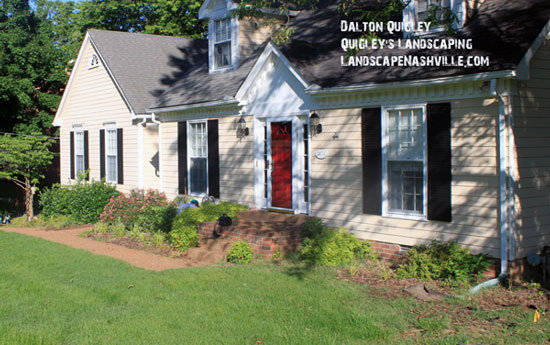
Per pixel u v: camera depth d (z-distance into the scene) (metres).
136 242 12.48
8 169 17.36
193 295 7.85
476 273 8.16
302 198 11.78
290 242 10.30
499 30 8.75
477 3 9.86
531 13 8.74
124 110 17.11
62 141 21.42
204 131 14.61
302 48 11.88
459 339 5.91
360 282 8.36
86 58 19.22
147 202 14.59
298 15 15.23
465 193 8.57
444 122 8.82
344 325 6.45
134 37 19.36
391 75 9.42
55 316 7.14
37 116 23.53
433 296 7.48
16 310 7.43
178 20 27.30
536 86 8.53
